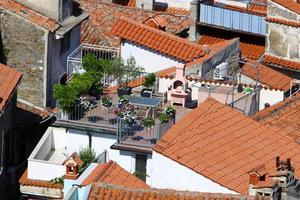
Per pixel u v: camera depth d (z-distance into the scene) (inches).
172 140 3750.0
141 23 4886.8
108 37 5246.1
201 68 4525.1
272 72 4965.6
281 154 3754.9
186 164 3654.0
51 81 4606.3
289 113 4175.7
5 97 4116.6
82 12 4896.7
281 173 3262.8
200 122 3843.5
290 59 5251.0
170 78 4387.3
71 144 4114.2
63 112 4124.0
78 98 4124.0
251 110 4382.4
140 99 4126.5
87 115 4119.1
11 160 4298.7
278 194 3233.3
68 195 3257.9
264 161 3705.7
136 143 3971.5
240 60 4911.4
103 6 5462.6
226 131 3818.9
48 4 4623.5
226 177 3617.1
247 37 5477.4
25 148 4414.4
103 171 3595.0
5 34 4569.4
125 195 3267.7
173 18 5565.9
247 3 5762.8
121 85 4362.7
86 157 3929.6
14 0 4611.2
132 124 4023.1
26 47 4566.9
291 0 5285.4
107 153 3998.5
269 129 3865.7
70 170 3644.2
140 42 4717.0
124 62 4640.8
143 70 4611.2
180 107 4244.6
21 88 4576.8
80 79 4207.7
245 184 3580.2
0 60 4584.2
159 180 3690.9
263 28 5438.0
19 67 4579.2
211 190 3609.7
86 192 3265.3
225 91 4355.3
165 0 5944.9
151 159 3841.0
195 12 5551.2
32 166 4020.7
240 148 3754.9
